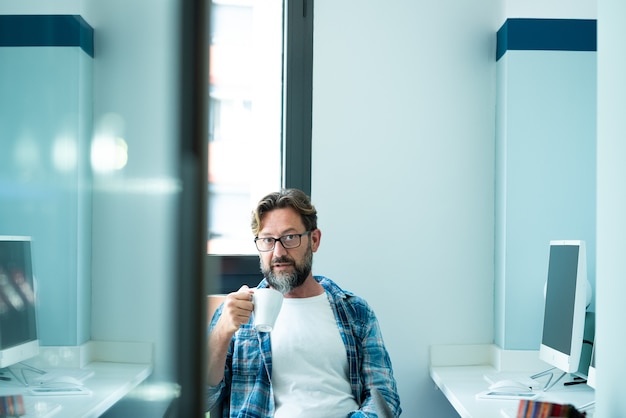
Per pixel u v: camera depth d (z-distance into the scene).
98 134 0.25
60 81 1.80
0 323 1.50
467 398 2.01
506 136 2.44
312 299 1.97
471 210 2.57
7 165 1.70
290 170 2.52
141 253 0.23
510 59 2.44
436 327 2.55
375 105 2.54
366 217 2.54
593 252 2.42
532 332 2.42
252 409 1.82
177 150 0.23
